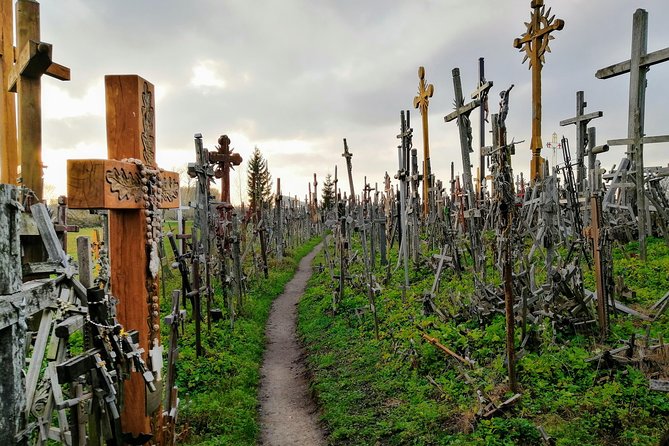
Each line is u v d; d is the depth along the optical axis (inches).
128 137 204.1
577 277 357.7
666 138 484.4
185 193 1961.1
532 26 655.1
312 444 302.4
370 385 356.5
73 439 182.7
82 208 175.9
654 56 491.5
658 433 214.4
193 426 299.4
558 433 225.1
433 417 272.5
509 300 272.1
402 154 612.1
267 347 534.6
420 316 437.7
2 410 130.0
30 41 216.1
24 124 240.4
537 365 288.5
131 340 175.2
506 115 284.5
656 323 339.6
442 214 764.6
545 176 660.7
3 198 129.4
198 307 415.8
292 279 991.0
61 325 155.6
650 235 586.9
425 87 806.5
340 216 670.5
